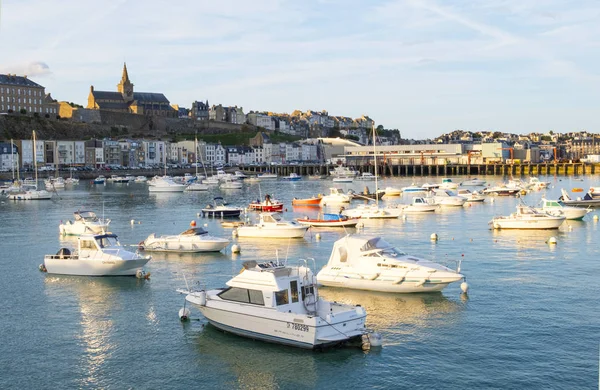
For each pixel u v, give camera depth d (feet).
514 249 180.34
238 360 94.63
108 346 100.94
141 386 86.79
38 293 132.57
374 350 96.94
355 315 98.17
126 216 292.40
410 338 101.65
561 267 152.97
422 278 124.06
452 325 107.55
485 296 125.29
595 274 144.56
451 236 210.38
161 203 370.32
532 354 94.17
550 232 215.72
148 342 102.37
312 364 92.48
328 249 186.80
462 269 151.43
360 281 129.59
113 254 147.43
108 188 537.24
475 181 524.11
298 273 103.35
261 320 99.35
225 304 103.30
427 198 321.11
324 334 94.53
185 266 160.35
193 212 312.50
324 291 130.00
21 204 368.27
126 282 141.90
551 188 467.52
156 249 183.21
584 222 243.40
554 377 86.17
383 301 122.21
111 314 117.19
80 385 86.99
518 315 112.57
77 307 122.01
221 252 182.19
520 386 83.82
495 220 226.38
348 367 91.20
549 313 113.50
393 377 87.71
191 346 100.37
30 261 169.48
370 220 263.29
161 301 125.59
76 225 223.30
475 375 87.45
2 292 133.59
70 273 149.07
